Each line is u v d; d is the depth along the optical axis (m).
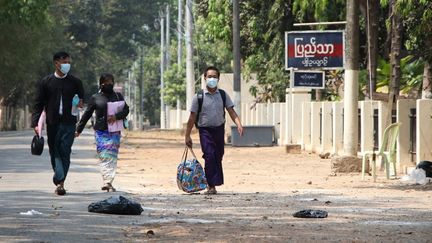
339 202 29.55
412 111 44.19
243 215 25.48
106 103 33.12
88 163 51.97
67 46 165.88
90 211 25.77
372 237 20.91
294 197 31.36
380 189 35.41
